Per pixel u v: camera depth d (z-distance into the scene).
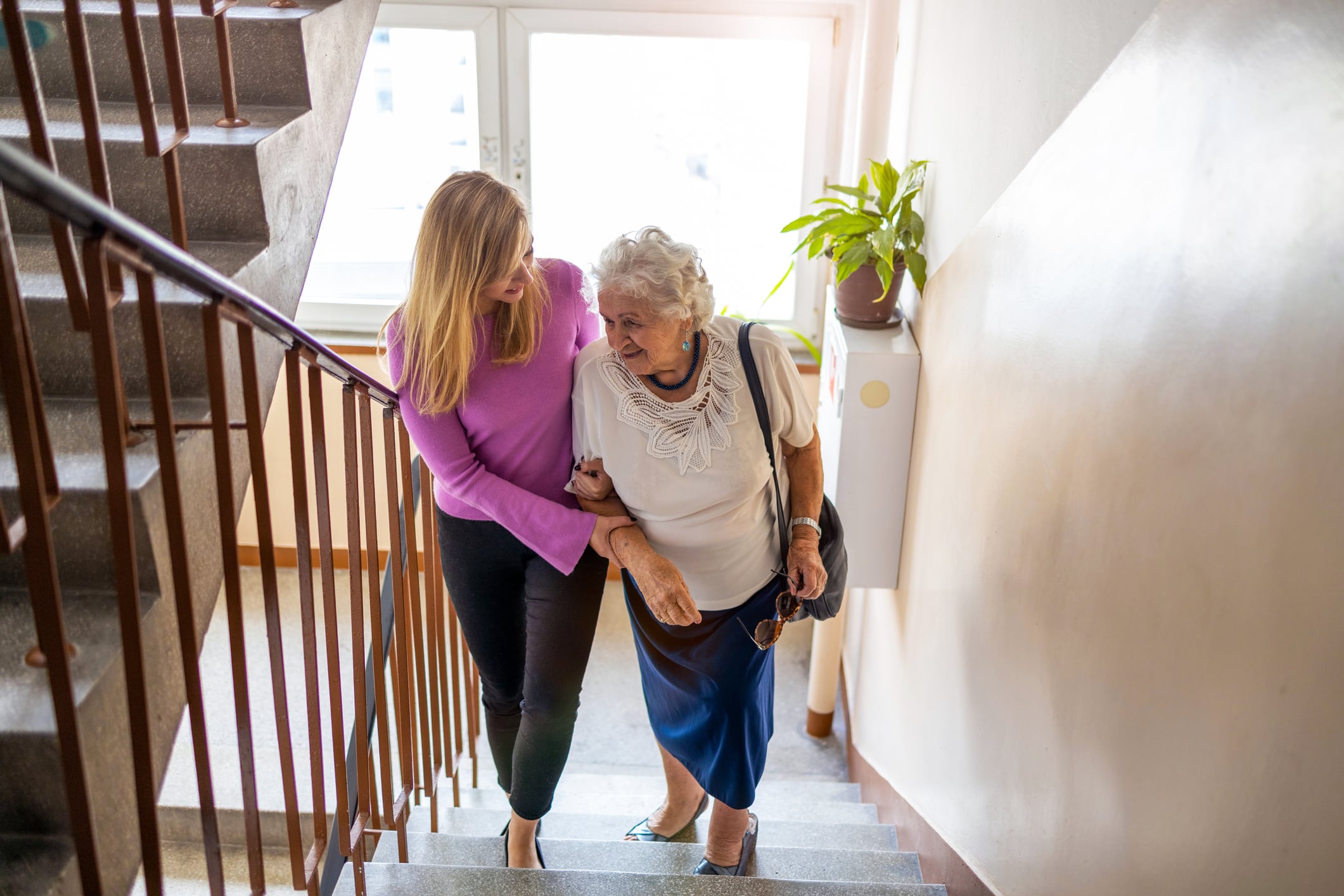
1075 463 1.45
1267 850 0.92
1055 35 1.67
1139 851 1.20
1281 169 0.94
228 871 2.58
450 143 3.98
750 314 4.25
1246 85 1.02
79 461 1.41
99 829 1.29
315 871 1.55
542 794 1.99
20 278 1.59
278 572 4.31
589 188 4.07
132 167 1.77
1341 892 0.81
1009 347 1.81
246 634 3.79
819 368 4.13
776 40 3.77
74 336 1.58
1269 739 0.92
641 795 3.26
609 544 1.77
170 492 1.13
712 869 2.17
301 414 1.41
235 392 1.69
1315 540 0.86
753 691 1.96
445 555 1.95
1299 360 0.90
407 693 1.99
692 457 1.73
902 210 2.62
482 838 2.25
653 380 1.72
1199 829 1.05
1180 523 1.12
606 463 1.78
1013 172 1.88
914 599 2.63
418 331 1.64
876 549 2.86
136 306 1.60
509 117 3.92
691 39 3.80
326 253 4.11
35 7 1.91
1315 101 0.90
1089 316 1.42
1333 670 0.83
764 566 1.91
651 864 2.27
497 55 3.80
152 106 1.50
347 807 1.67
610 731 3.79
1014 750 1.69
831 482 2.85
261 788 2.72
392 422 1.80
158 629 1.40
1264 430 0.95
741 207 4.09
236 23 1.93
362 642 1.74
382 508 4.22
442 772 3.08
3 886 1.21
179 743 2.91
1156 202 1.22
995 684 1.82
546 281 1.78
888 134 3.44
